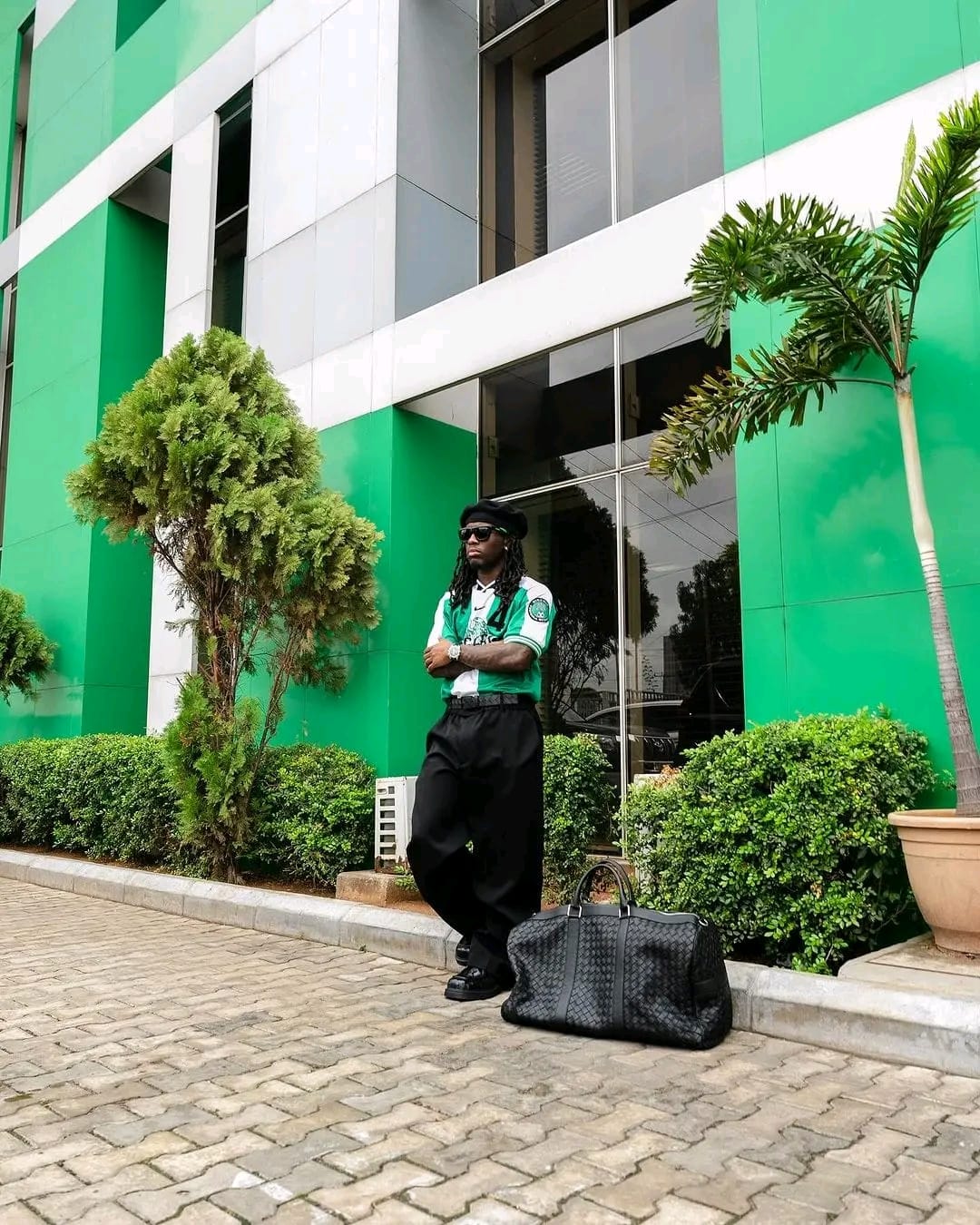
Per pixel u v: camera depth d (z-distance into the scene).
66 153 11.07
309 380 7.79
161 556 7.15
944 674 3.70
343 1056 3.02
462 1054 3.03
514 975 3.79
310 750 6.61
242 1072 2.89
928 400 4.43
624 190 6.62
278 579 6.39
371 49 7.53
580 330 6.10
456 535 7.32
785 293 4.01
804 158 5.05
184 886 5.98
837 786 3.67
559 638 6.53
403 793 5.86
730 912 3.92
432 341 6.88
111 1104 2.63
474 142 7.81
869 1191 2.08
